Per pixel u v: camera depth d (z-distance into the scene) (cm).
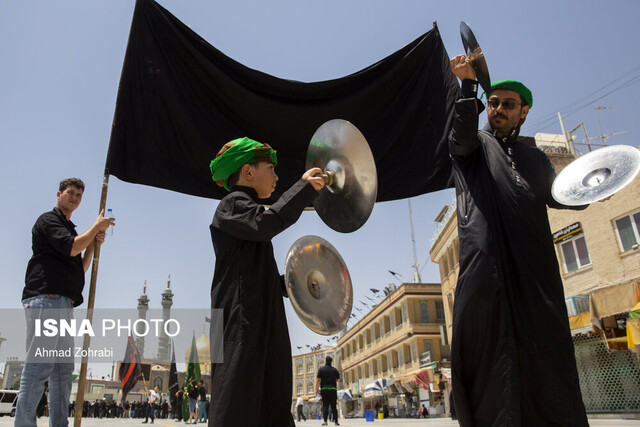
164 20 382
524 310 206
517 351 201
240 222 192
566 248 1562
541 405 196
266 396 187
